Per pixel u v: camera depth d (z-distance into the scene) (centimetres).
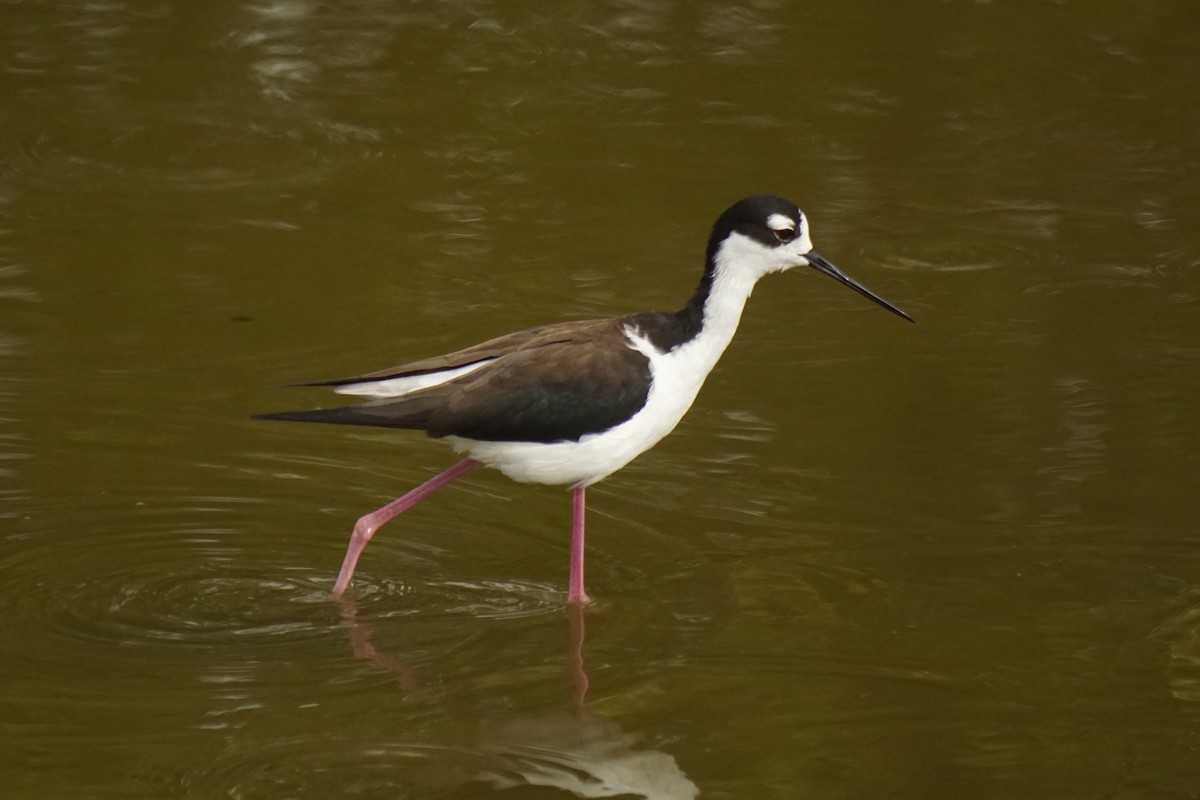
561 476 972
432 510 1102
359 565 1025
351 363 1282
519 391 937
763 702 880
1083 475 1142
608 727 852
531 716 860
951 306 1409
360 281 1420
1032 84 1866
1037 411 1237
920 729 859
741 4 2042
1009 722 865
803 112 1788
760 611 978
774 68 1888
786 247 989
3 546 1016
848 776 814
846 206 1584
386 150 1678
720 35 1972
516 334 985
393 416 927
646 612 975
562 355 950
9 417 1178
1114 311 1399
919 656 930
